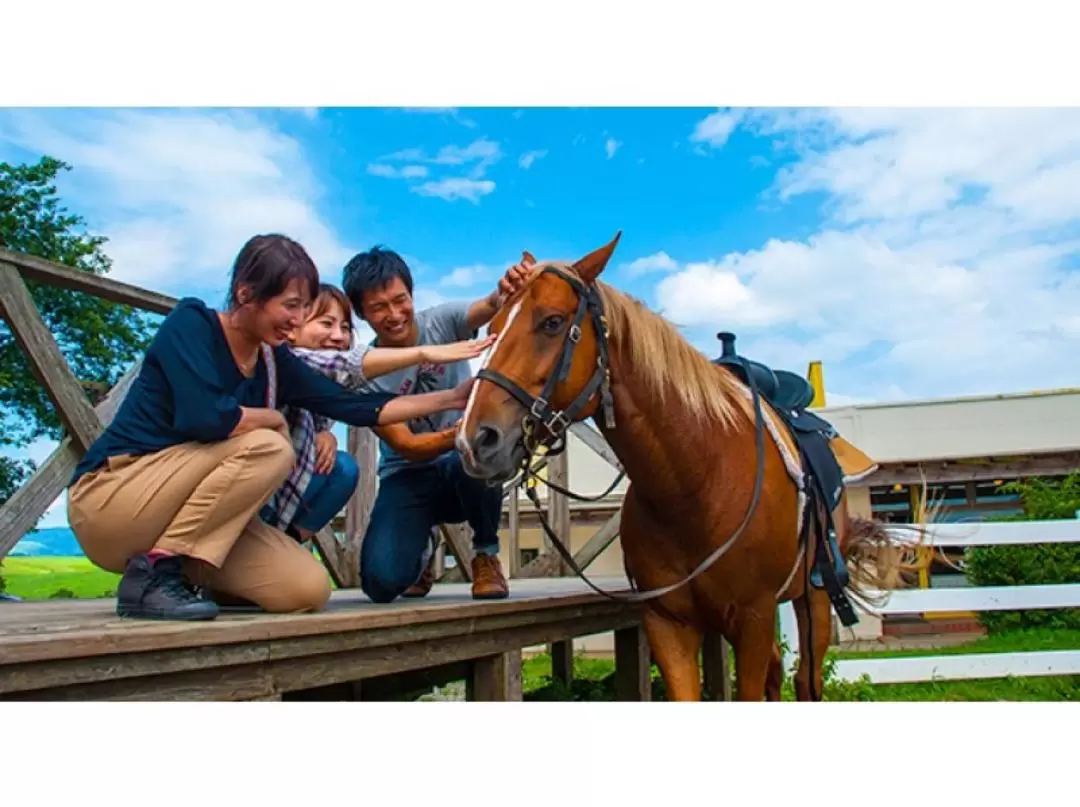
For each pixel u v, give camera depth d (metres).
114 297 3.09
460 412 3.04
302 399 2.34
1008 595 5.74
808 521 2.53
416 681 3.21
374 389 2.90
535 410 1.99
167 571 1.90
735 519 2.27
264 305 1.93
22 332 2.76
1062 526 5.62
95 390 3.38
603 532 5.62
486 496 2.82
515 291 2.18
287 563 2.07
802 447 2.67
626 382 2.20
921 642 9.26
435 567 5.55
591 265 2.16
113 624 1.69
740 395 2.50
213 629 1.58
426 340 2.98
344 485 2.66
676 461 2.23
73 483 1.96
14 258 2.74
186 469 1.90
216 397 1.92
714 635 4.66
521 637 2.67
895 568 3.72
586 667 8.87
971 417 11.18
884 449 11.37
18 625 1.67
